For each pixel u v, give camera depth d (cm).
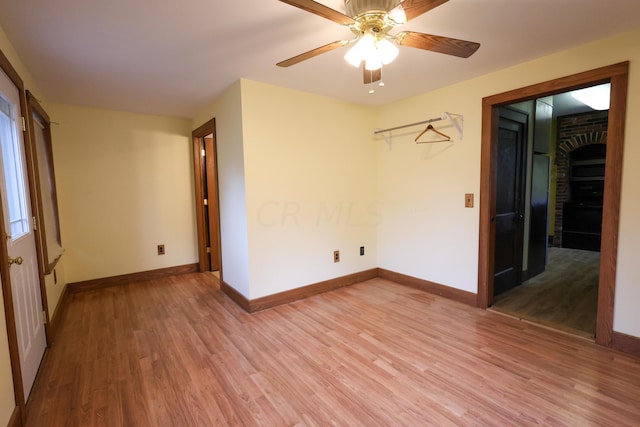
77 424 158
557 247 588
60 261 322
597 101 452
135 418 162
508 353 218
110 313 297
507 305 304
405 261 366
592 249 552
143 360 216
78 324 273
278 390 183
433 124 321
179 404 172
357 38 159
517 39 212
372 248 394
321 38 205
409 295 335
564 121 567
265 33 197
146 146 394
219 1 163
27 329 191
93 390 185
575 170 580
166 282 393
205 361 214
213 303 321
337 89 312
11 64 198
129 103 344
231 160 308
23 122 214
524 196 360
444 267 325
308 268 334
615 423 153
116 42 204
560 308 296
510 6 172
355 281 377
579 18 186
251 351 226
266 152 296
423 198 339
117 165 376
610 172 214
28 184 216
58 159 340
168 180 412
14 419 149
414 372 198
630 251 210
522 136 347
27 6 161
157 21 181
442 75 279
